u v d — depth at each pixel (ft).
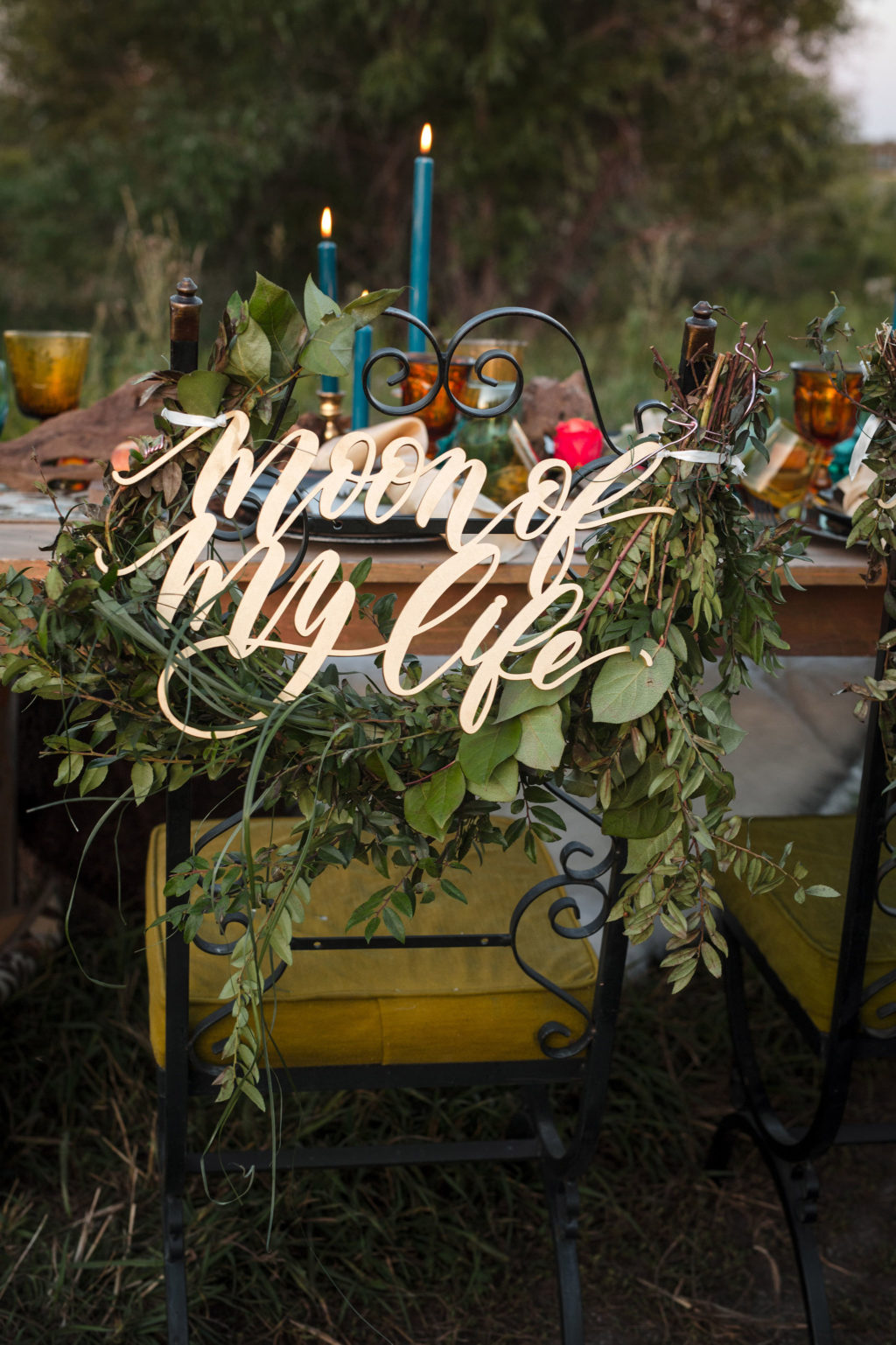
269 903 3.00
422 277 5.16
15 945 5.60
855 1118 5.42
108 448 5.22
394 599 2.85
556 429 4.66
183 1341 3.58
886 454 3.00
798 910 4.07
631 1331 4.39
